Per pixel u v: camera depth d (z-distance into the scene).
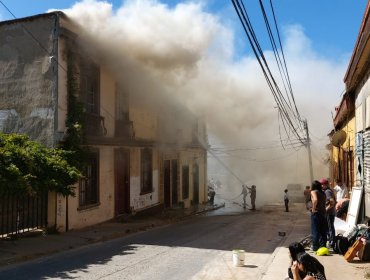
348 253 8.47
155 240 12.88
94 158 16.28
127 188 19.03
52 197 13.52
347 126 16.55
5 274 8.34
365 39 8.71
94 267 8.91
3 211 11.73
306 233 14.23
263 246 11.56
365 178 11.07
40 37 14.59
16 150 11.86
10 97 14.91
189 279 7.84
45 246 11.12
